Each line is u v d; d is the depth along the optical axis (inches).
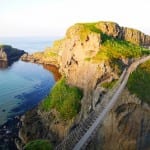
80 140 2447.1
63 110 4488.2
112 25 5979.3
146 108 3737.7
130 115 3622.0
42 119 4761.3
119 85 3752.5
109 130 3437.5
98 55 4714.6
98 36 4933.6
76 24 5669.3
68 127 4288.9
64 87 4977.9
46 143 1827.0
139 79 4065.0
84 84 4677.7
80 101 4589.1
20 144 4392.2
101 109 3088.1
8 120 5123.0
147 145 3713.1
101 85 4192.9
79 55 5039.4
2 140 4485.7
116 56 4724.4
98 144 3351.4
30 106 5856.3
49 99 4970.5
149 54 5354.3
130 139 3582.7
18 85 7583.7
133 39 6899.6
